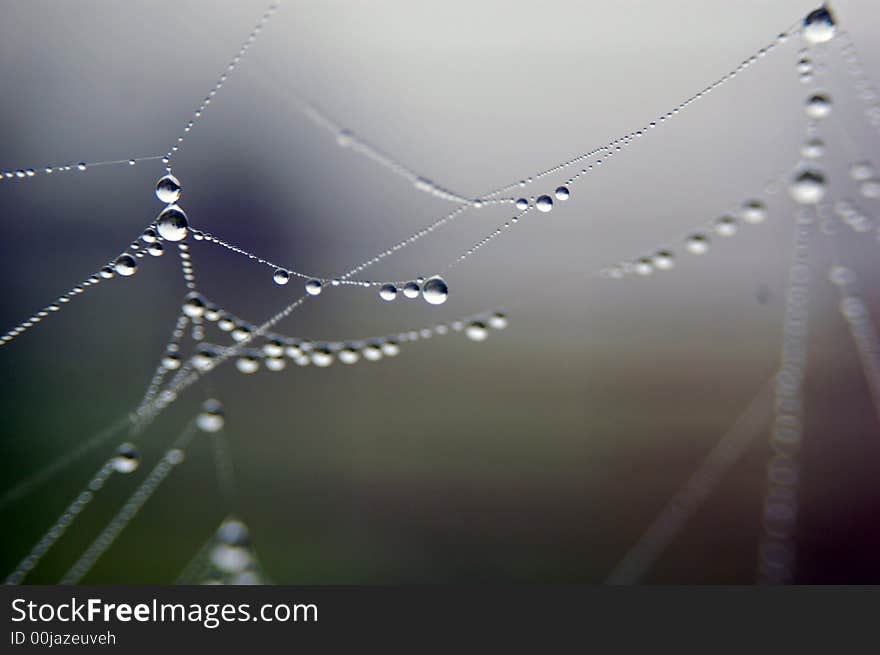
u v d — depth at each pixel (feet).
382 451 0.44
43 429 0.43
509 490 0.44
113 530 0.43
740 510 0.43
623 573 0.43
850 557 0.43
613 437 0.44
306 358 0.44
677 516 0.43
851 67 0.43
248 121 0.43
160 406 0.44
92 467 0.43
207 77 0.43
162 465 0.44
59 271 0.43
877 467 0.44
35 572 0.42
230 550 0.43
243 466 0.44
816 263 0.44
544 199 0.43
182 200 0.43
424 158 0.43
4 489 0.43
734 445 0.44
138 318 0.44
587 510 0.44
